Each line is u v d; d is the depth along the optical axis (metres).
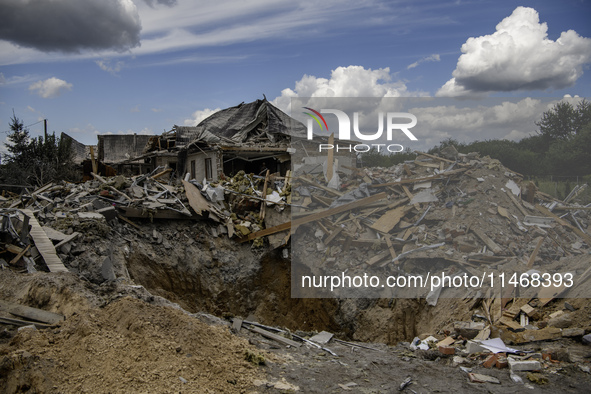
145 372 4.77
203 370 5.06
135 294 7.00
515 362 5.71
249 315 11.48
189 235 12.23
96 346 5.11
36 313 5.97
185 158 22.75
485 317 7.29
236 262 12.09
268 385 5.01
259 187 14.40
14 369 4.57
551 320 6.71
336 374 5.56
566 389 5.06
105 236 10.05
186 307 10.91
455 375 5.66
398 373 5.73
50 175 20.50
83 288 6.75
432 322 8.05
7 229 8.34
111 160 32.75
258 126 25.55
